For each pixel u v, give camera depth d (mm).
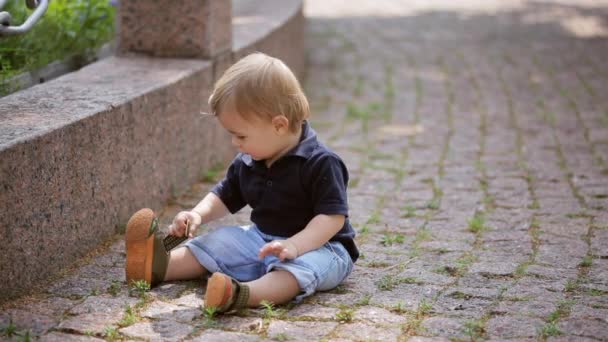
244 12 8500
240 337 2914
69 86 4422
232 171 3557
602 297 3336
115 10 5781
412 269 3699
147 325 3002
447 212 4734
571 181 5418
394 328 3018
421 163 5945
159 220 4453
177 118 4836
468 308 3215
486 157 6098
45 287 3344
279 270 3207
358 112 7570
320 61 10109
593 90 8508
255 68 3201
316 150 3318
